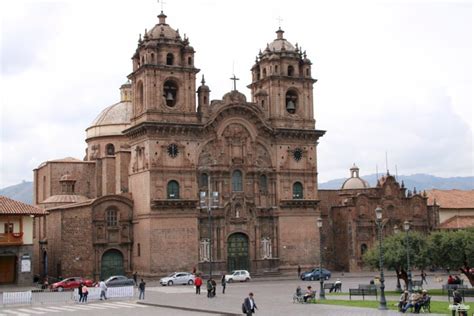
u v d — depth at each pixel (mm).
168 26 94125
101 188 105500
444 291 66000
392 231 108625
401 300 46719
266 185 97250
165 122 89625
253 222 95188
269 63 100125
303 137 99688
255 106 96438
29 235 81750
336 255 108625
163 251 88250
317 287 75375
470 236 69125
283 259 96375
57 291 76000
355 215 106312
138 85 93875
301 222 98312
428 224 111875
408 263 63781
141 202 90688
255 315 45719
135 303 59875
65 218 88188
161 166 89438
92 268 89312
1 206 80625
